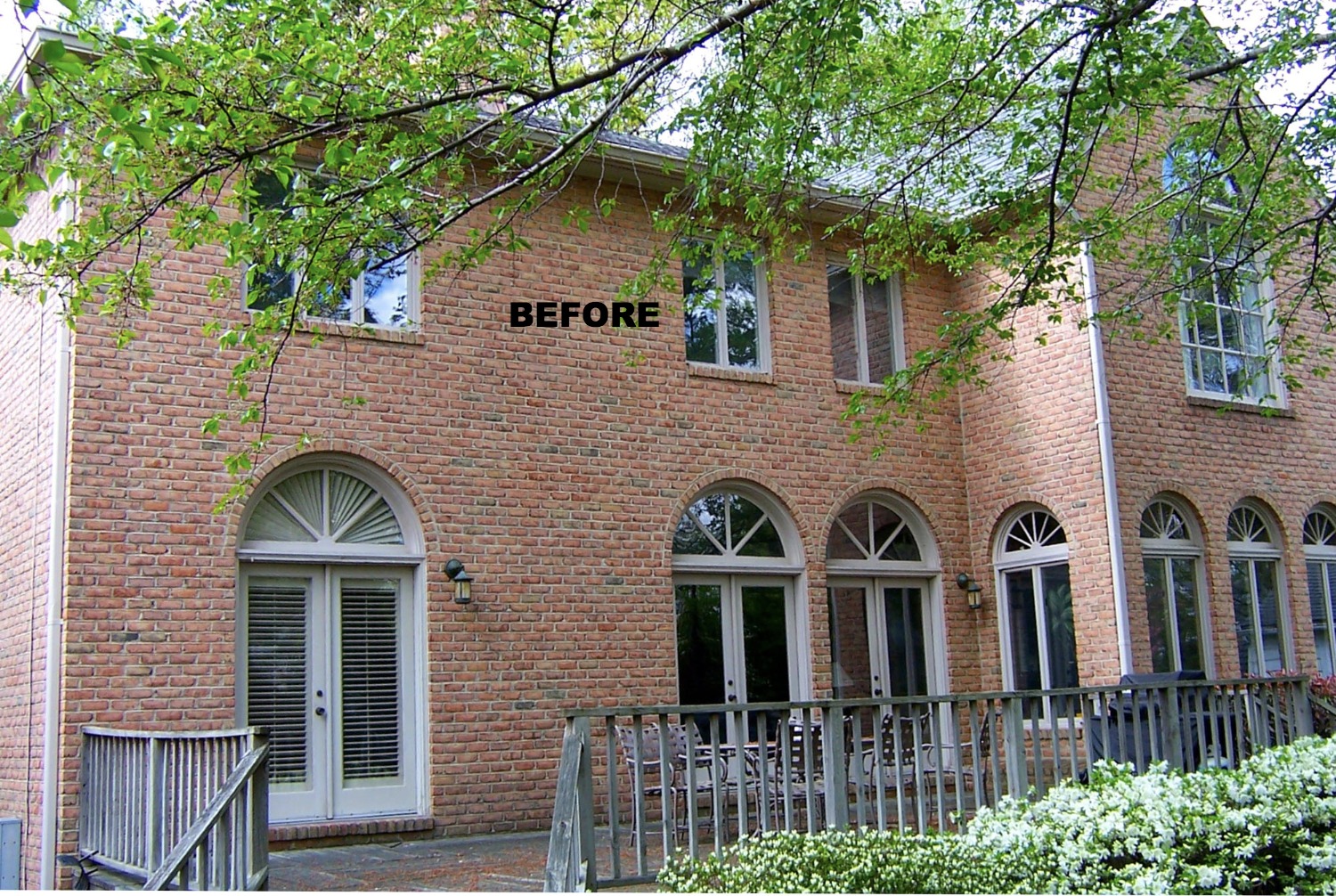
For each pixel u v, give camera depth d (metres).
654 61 8.50
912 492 15.20
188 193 11.07
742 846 7.21
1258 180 11.82
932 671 15.20
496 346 12.56
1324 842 7.25
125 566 10.39
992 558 15.32
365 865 9.83
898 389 11.66
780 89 9.08
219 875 7.35
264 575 11.23
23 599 10.69
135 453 10.59
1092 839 7.15
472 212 12.71
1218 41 11.52
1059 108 11.12
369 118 7.80
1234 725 10.73
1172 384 15.06
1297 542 16.16
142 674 10.32
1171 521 14.97
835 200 14.75
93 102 7.13
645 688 12.86
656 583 13.14
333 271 8.27
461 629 11.91
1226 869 6.92
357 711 11.50
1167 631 14.57
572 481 12.79
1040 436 14.82
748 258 14.72
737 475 13.91
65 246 7.75
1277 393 16.38
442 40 7.97
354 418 11.66
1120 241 14.88
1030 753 13.98
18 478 11.08
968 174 12.38
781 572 14.13
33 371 11.00
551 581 12.48
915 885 6.47
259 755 7.70
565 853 7.04
